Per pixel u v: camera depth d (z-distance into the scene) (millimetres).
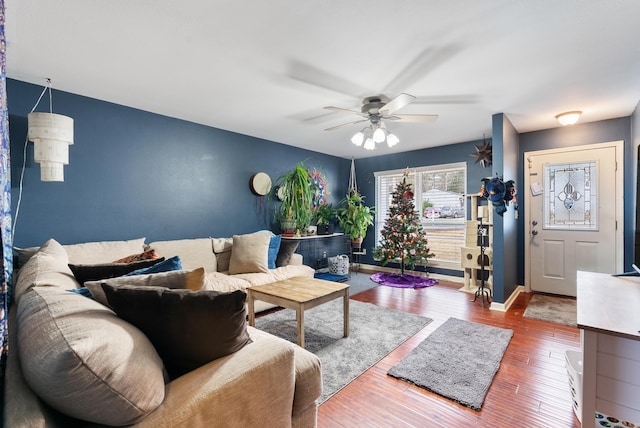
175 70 2402
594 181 3793
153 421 824
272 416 1121
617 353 1313
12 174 2547
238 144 4324
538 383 2029
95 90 2795
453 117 3580
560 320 3166
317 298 2484
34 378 759
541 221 4168
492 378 2080
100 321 895
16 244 2564
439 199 5207
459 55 2150
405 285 4621
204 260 3576
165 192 3539
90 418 787
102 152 3043
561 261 4039
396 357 2396
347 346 2576
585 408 1379
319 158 5668
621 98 2982
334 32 1887
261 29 1862
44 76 2504
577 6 1632
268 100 3041
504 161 3467
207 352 1075
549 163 4090
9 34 1890
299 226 4730
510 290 3850
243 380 1030
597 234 3785
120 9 1666
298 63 2281
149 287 1095
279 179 4891
